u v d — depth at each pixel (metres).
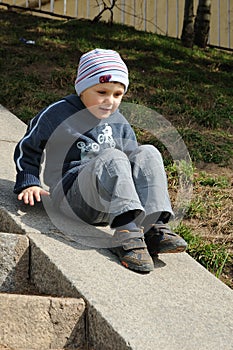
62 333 2.87
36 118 3.73
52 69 7.67
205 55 9.59
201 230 4.41
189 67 8.68
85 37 9.13
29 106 6.49
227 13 11.16
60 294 3.10
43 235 3.42
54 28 9.50
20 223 3.51
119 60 3.69
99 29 9.70
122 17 10.91
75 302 2.89
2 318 2.78
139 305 2.96
